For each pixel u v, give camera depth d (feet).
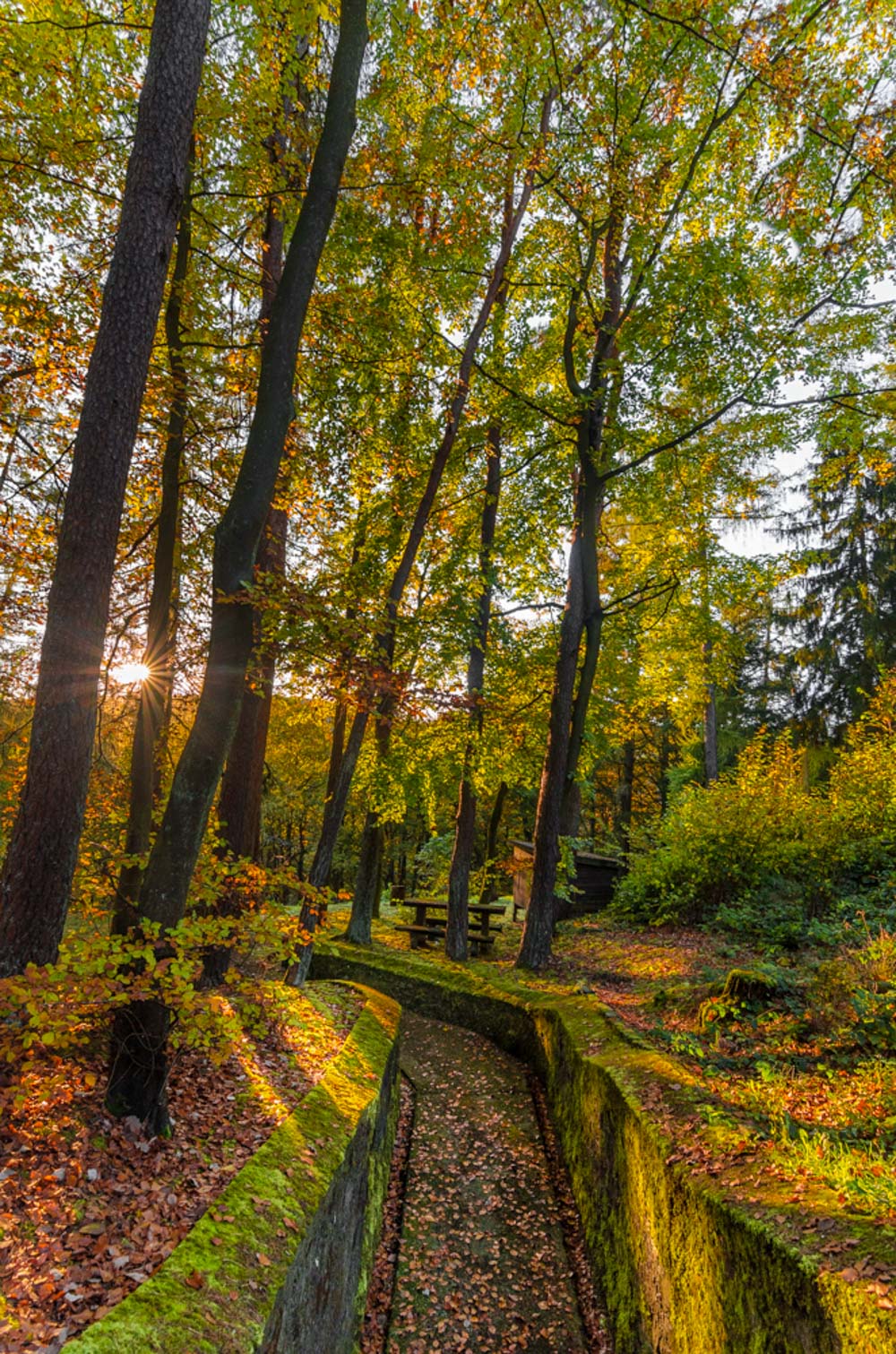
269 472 15.03
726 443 35.42
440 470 28.12
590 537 33.91
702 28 27.02
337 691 20.27
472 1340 14.33
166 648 24.59
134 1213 9.55
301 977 23.72
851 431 31.14
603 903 43.65
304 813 71.51
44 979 9.86
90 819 24.29
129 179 14.07
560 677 33.45
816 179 28.96
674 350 29.01
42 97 19.83
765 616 61.26
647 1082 15.34
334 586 23.18
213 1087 14.25
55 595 13.16
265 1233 9.48
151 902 13.05
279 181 23.27
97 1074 12.67
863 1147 11.02
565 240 33.65
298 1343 9.54
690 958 28.09
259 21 19.48
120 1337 6.86
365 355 27.30
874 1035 15.12
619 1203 14.65
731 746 71.51
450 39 25.14
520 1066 26.14
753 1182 10.27
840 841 29.43
